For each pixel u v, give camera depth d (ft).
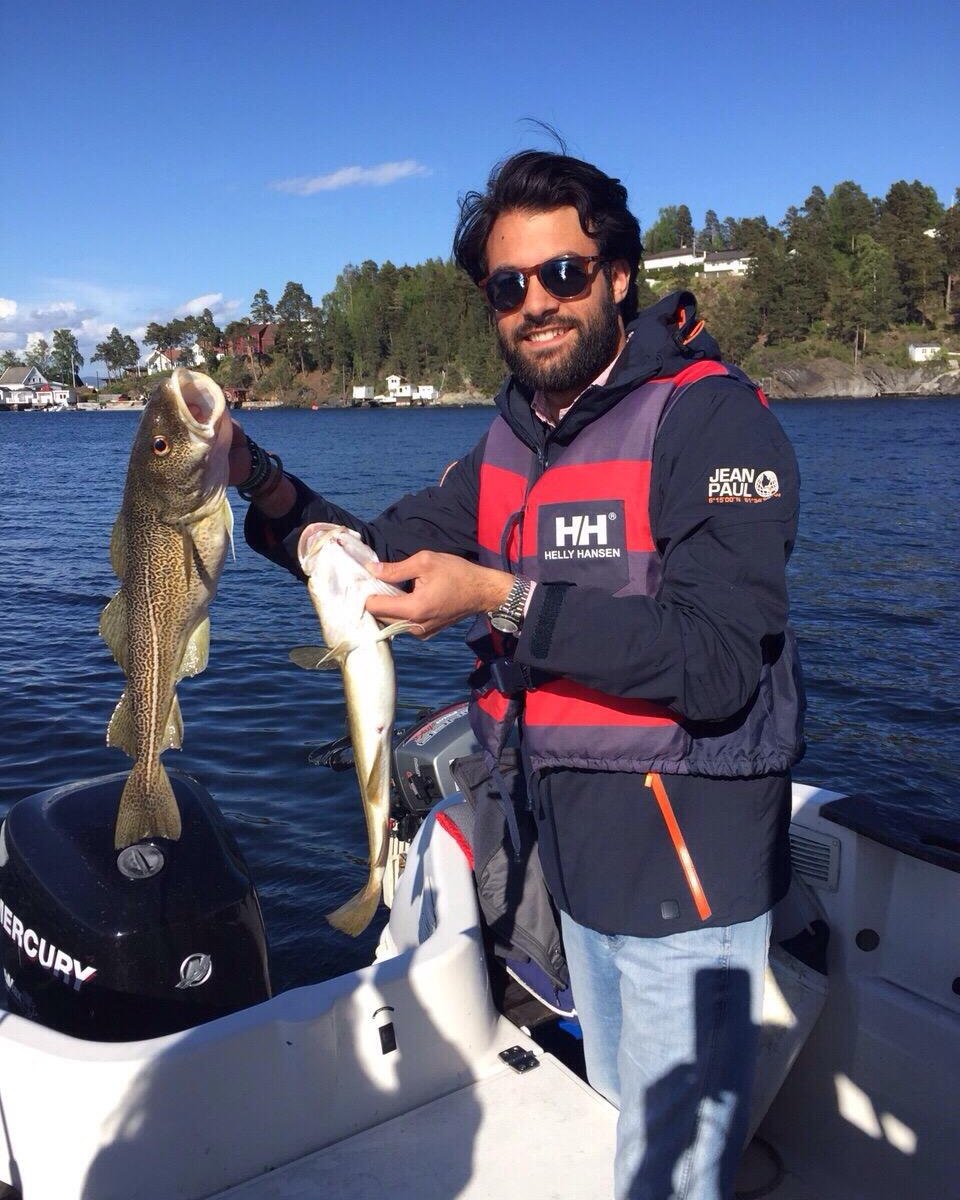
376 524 8.22
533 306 6.51
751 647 5.58
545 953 8.09
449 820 9.25
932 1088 7.55
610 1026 6.86
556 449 6.95
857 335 354.95
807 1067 8.32
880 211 418.92
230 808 19.27
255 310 407.64
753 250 374.22
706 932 5.99
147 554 6.37
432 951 7.59
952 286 373.40
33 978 8.66
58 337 504.02
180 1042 6.44
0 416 403.13
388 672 6.12
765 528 5.70
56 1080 6.28
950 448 130.82
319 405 381.81
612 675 5.57
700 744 5.99
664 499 6.17
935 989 7.65
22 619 37.14
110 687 27.45
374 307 393.70
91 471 118.52
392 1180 6.68
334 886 16.42
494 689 7.27
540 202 6.40
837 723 27.30
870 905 7.92
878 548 56.13
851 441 145.18
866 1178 7.96
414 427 227.81
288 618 37.01
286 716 24.72
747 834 6.04
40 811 9.30
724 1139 6.14
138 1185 6.28
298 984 14.01
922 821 7.91
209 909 8.61
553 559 6.59
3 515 72.64
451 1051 7.52
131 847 8.75
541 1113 7.29
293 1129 6.82
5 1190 6.61
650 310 6.68
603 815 6.21
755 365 346.95
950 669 32.17
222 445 6.29
